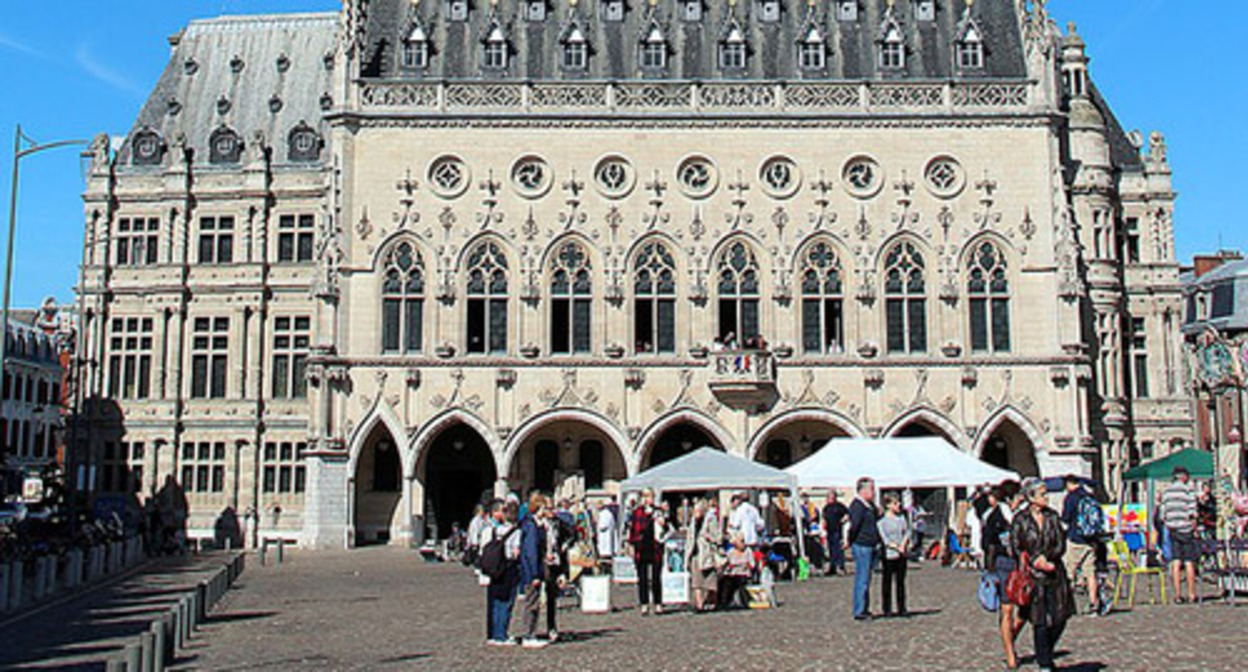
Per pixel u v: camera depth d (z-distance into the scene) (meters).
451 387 50.97
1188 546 24.70
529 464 53.16
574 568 30.23
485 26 54.97
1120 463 53.53
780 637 20.30
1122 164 58.03
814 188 52.31
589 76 54.16
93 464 56.88
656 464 53.72
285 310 57.62
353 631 22.45
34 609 27.03
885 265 52.16
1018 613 16.27
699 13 55.94
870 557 22.41
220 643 20.75
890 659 17.47
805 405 50.88
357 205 51.94
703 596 25.14
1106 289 54.41
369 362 50.88
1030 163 52.66
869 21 56.00
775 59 54.91
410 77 53.78
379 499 53.75
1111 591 26.97
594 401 50.94
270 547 54.59
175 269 57.69
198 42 64.12
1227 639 18.92
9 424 86.38
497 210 52.06
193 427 57.00
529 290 51.41
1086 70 57.16
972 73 54.53
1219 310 39.75
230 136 59.56
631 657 18.34
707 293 51.66
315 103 61.56
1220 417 37.75
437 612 25.88
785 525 37.12
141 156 59.44
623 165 52.50
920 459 36.78
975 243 52.31
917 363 51.28
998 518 20.14
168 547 50.09
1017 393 51.34
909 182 52.38
